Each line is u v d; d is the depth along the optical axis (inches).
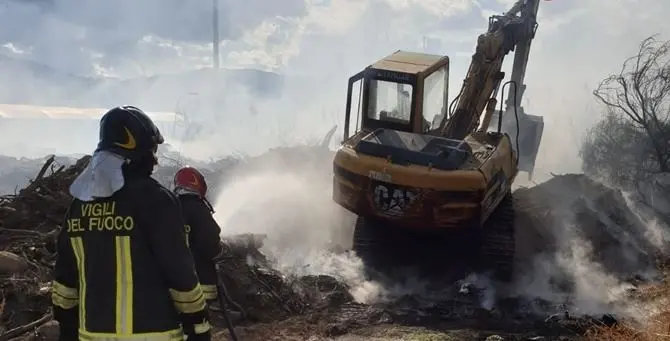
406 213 386.6
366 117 447.5
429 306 371.9
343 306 352.2
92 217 131.5
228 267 321.7
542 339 313.1
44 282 272.7
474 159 399.9
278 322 310.0
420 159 389.7
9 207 332.2
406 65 442.6
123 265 130.4
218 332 281.9
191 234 183.9
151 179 135.1
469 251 429.4
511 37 530.6
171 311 134.6
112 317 130.6
